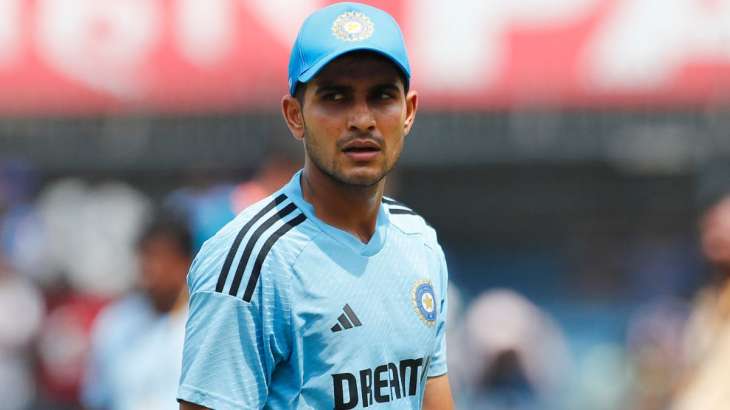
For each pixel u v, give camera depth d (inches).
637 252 1715.1
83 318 1291.8
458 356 1111.0
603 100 1312.7
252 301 403.9
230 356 404.8
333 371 409.4
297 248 411.5
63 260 1423.5
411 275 431.2
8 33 1318.9
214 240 417.7
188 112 1338.6
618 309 1684.3
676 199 1691.7
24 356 1262.3
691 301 1515.7
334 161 408.5
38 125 1428.4
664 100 1307.8
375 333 416.5
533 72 1309.1
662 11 1300.4
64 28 1318.9
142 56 1320.1
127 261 1424.7
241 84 1321.4
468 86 1312.7
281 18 1311.5
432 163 1567.4
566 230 1732.3
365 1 1302.9
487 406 1154.7
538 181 1702.8
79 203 1481.3
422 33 1310.3
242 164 1397.6
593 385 1524.4
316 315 408.2
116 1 1320.1
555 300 1716.3
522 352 1165.1
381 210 436.8
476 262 1736.0
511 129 1400.1
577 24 1309.1
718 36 1295.5
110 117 1392.7
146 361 737.0
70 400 1259.8
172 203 769.6
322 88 407.8
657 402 1178.0
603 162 1630.2
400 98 415.2
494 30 1309.1
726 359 691.4
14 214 1453.0
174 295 753.6
